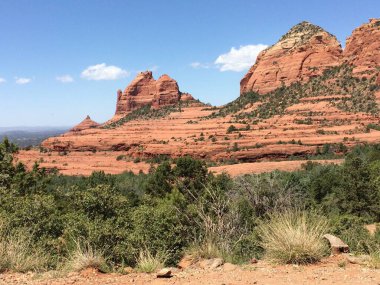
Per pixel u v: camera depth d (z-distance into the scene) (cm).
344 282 550
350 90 15138
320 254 711
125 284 609
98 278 671
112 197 1281
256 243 870
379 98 13750
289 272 631
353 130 11406
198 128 15050
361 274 595
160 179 4238
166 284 595
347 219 1410
